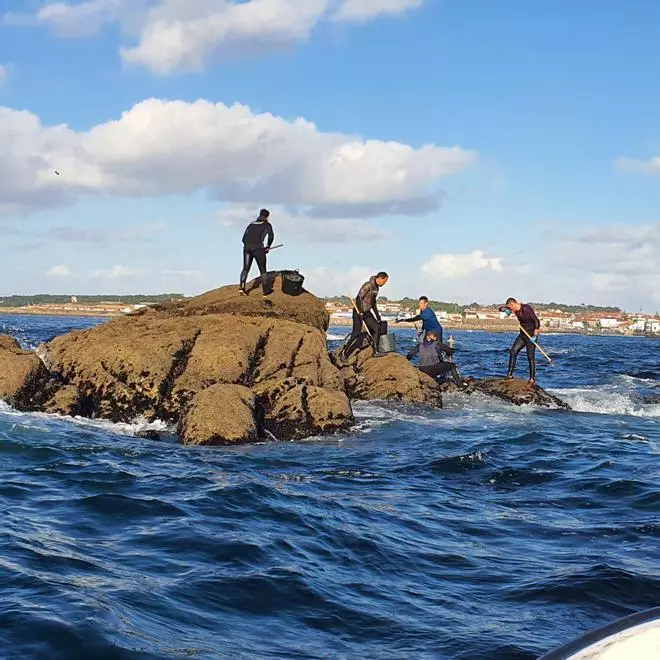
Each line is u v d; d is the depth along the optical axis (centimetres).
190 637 518
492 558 739
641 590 653
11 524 780
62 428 1454
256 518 854
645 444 1454
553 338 9812
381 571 695
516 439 1473
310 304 2139
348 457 1298
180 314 2083
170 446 1359
